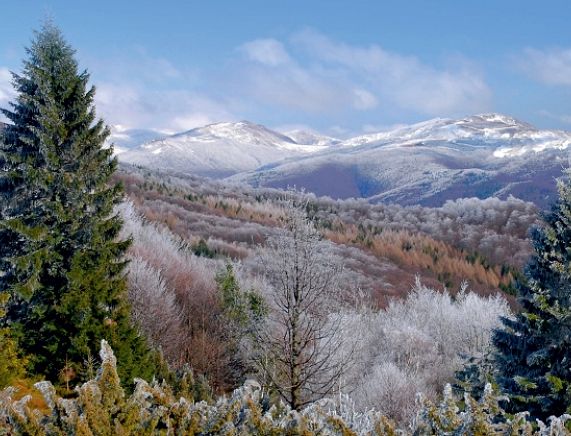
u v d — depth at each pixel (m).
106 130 19.28
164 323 24.30
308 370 12.54
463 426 3.71
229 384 22.92
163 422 3.98
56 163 17.89
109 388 3.89
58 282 17.50
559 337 14.88
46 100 18.25
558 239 15.34
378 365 25.23
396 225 104.62
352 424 4.24
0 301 12.62
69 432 3.55
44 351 15.66
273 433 3.87
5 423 3.61
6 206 18.77
